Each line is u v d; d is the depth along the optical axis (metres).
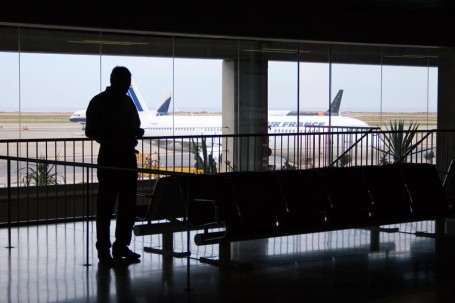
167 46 12.27
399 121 14.71
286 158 13.70
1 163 10.96
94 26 10.84
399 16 13.89
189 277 6.04
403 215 7.86
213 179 6.74
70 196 11.30
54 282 6.27
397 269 6.77
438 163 15.18
